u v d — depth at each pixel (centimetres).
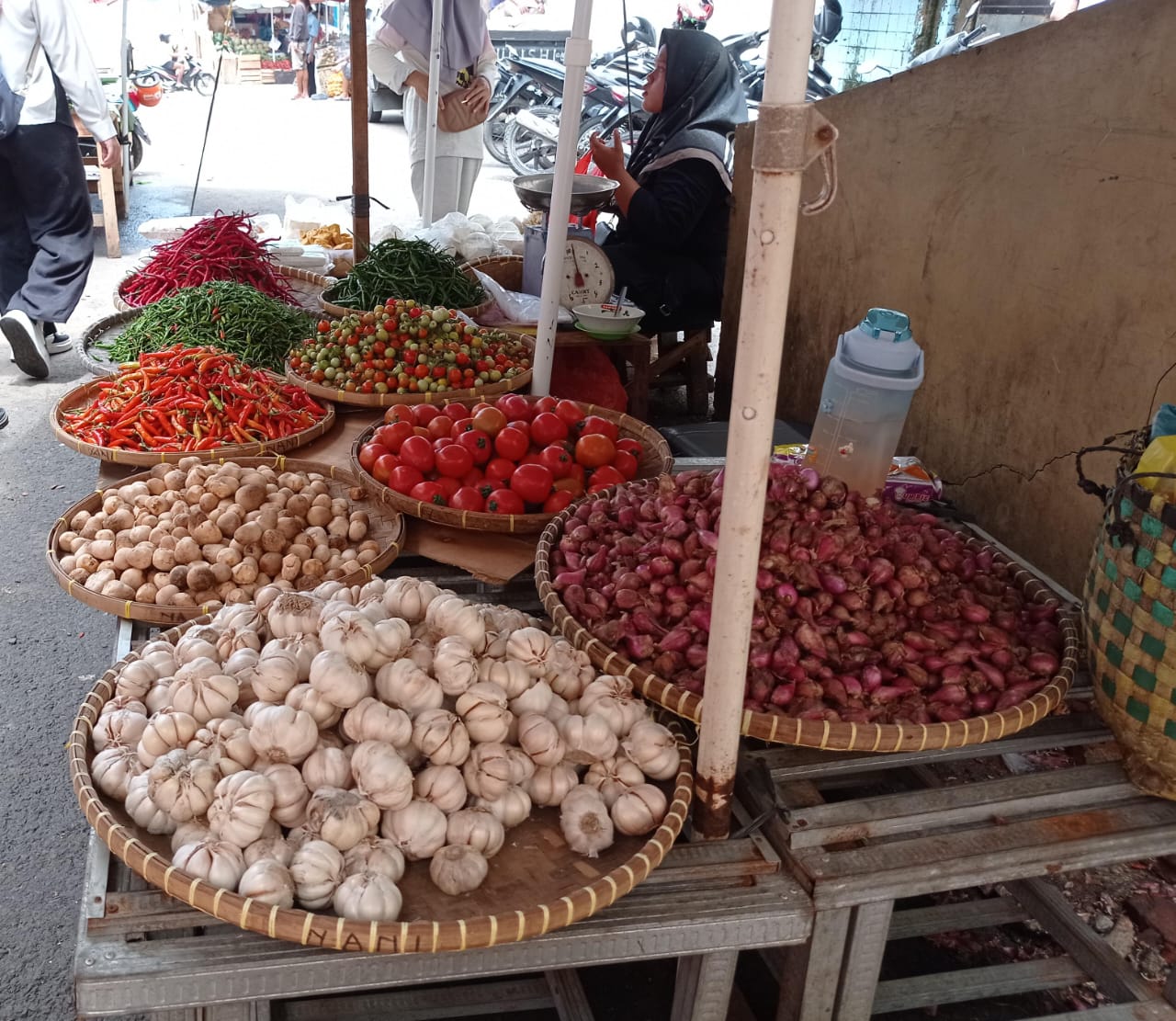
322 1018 186
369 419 321
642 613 188
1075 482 251
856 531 196
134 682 171
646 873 147
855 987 168
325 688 152
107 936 140
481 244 476
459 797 153
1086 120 235
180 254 416
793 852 163
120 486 254
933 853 164
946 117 283
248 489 240
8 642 318
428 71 533
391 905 137
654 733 166
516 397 272
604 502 230
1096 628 178
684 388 564
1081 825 173
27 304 502
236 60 1792
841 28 768
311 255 478
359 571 222
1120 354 233
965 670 182
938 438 302
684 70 468
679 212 454
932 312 301
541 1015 209
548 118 1018
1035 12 609
